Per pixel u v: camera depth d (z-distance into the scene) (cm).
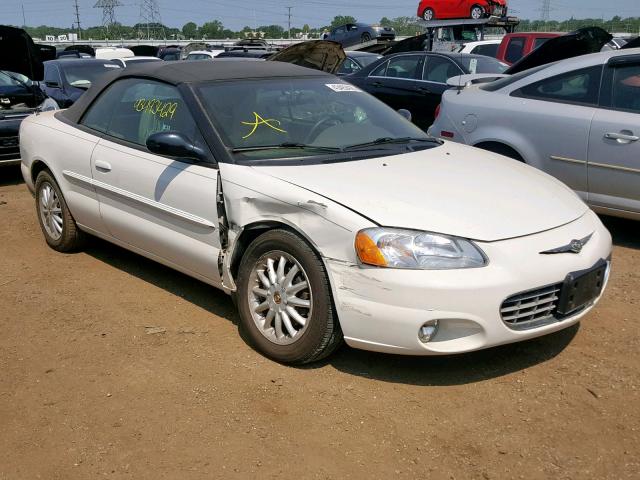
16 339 390
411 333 307
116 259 520
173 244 409
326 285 327
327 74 483
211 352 369
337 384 336
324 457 281
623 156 520
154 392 330
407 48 1579
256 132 394
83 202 481
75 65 1199
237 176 362
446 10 2139
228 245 371
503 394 326
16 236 588
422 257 306
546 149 565
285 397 324
